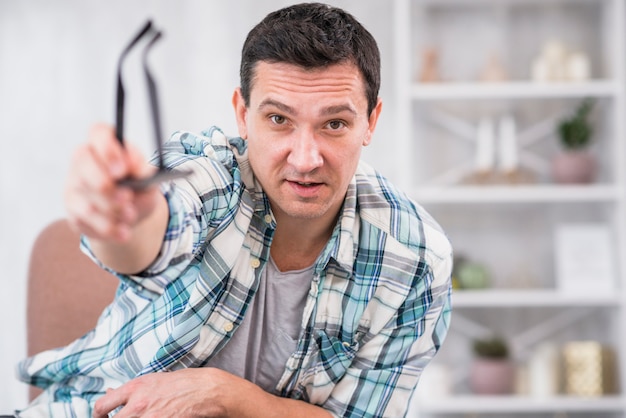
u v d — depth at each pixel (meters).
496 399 3.08
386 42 3.30
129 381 1.24
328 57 1.10
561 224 3.34
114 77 3.32
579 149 3.22
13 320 3.28
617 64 3.11
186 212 1.02
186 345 1.24
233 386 1.24
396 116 3.30
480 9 3.35
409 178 3.06
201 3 3.32
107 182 0.70
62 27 3.31
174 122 3.31
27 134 3.30
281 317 1.32
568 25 3.34
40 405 1.39
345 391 1.38
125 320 1.33
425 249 1.34
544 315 3.34
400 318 1.37
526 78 3.34
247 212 1.24
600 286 3.14
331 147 1.14
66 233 1.71
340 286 1.31
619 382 3.11
